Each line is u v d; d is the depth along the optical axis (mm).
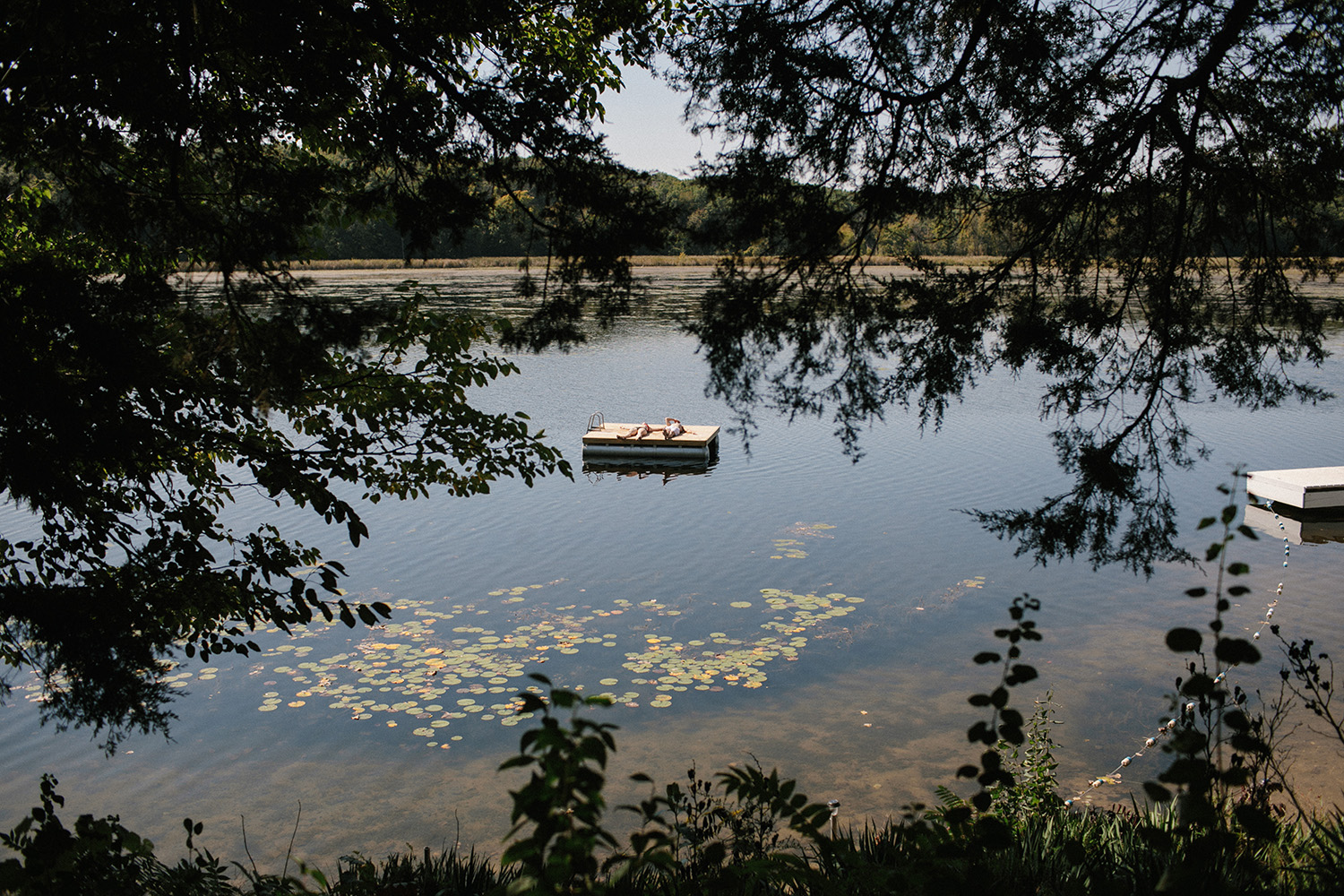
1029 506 13859
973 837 2441
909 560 11922
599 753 1801
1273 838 1960
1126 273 6211
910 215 5766
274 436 5641
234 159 5273
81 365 4434
